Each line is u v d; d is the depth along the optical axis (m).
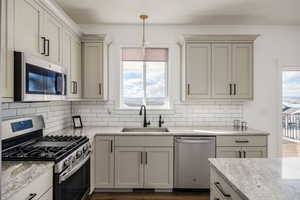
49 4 2.16
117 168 3.04
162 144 3.05
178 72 3.72
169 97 3.72
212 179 1.61
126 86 3.84
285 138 5.28
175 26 3.71
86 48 3.36
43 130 2.72
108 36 3.52
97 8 3.03
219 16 3.33
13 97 1.64
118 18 3.42
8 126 1.99
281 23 3.67
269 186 1.13
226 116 3.73
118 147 3.04
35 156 1.71
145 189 3.18
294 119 5.32
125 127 3.59
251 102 3.75
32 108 2.49
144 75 3.82
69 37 2.86
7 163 1.62
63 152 1.86
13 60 1.63
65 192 1.86
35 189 1.39
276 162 1.61
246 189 1.09
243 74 3.38
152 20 3.50
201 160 3.02
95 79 3.38
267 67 3.76
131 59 3.79
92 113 3.70
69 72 2.86
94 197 2.94
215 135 3.04
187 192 3.10
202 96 3.38
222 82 3.38
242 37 3.33
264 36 3.74
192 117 3.72
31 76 1.76
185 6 2.96
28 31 1.85
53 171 1.68
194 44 3.37
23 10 1.77
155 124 3.71
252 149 3.05
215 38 3.34
